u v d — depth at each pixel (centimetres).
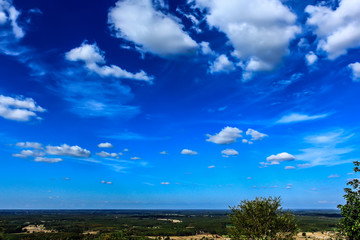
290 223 2664
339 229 1658
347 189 1644
